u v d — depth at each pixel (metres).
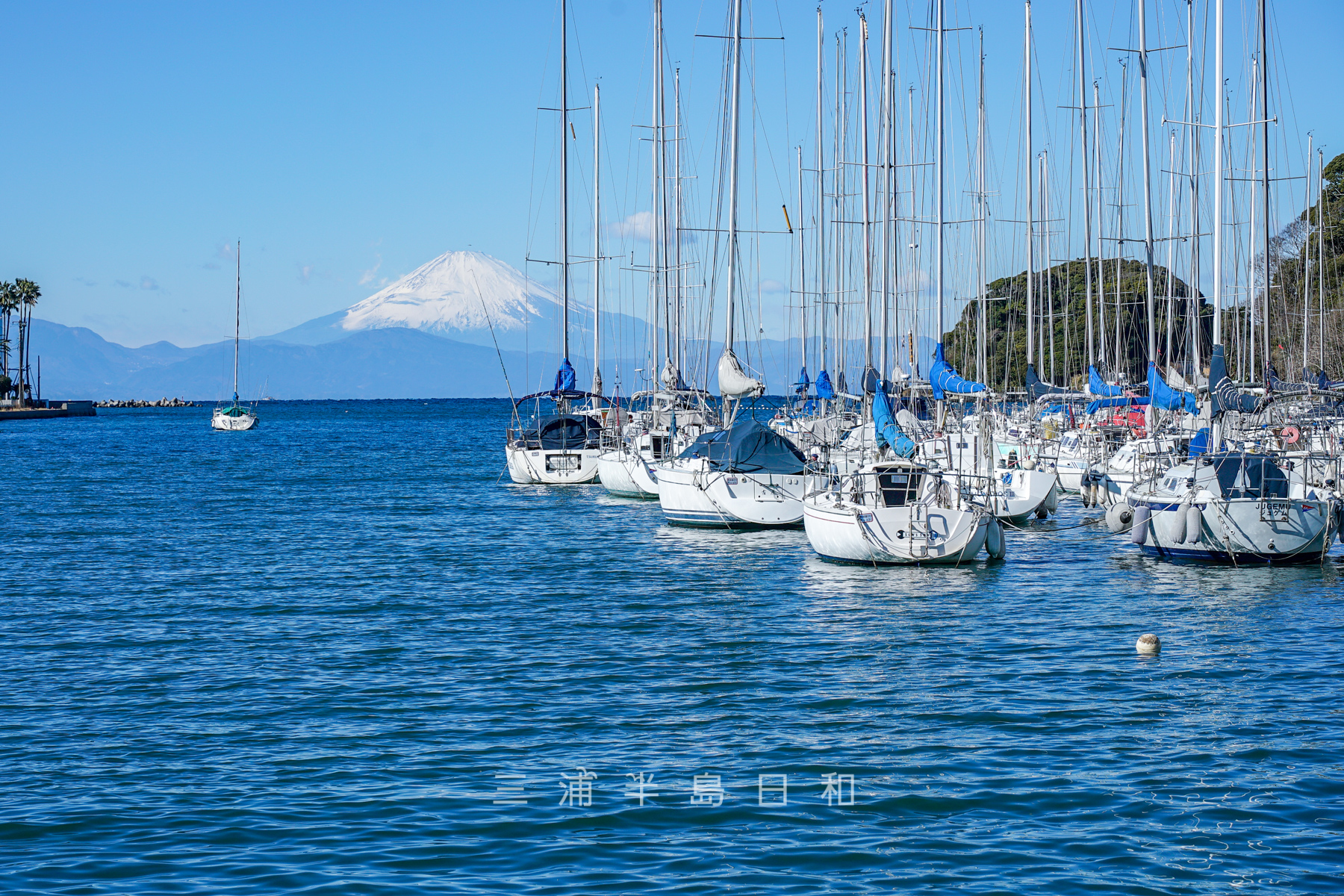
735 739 15.28
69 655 20.00
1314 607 22.94
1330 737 15.04
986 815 12.74
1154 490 28.88
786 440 35.50
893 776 13.88
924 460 30.27
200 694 17.48
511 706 16.80
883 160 32.97
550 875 11.38
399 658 19.69
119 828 12.49
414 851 11.91
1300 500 26.84
